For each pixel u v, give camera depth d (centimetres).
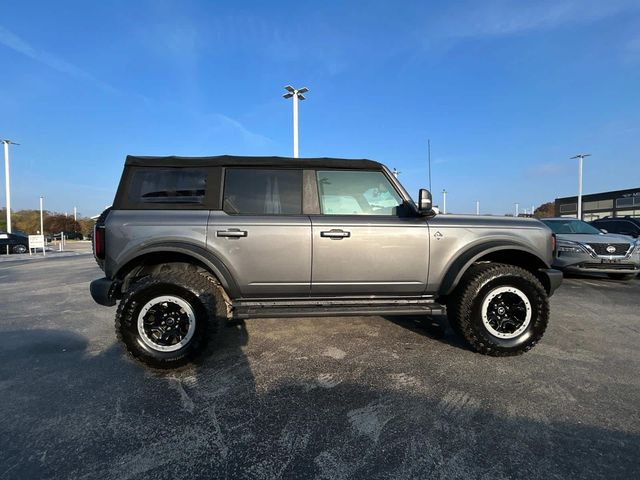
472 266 392
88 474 207
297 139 2141
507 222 400
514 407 274
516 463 212
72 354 394
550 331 456
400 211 395
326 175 390
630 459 216
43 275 1096
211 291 352
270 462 216
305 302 379
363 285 376
